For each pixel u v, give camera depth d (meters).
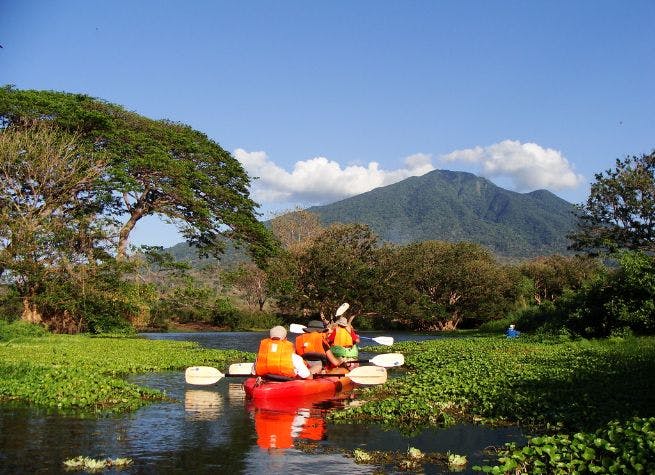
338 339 16.41
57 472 6.86
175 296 38.12
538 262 78.12
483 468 6.72
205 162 42.25
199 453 7.77
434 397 11.73
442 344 28.55
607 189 38.06
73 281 32.19
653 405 10.09
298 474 6.88
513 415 10.03
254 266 61.81
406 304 57.75
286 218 69.44
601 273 29.95
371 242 58.38
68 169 32.66
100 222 33.25
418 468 7.14
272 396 11.93
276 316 59.00
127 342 28.19
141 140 37.72
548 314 36.28
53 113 35.22
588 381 13.17
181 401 11.85
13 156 30.16
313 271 55.94
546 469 6.49
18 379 13.16
